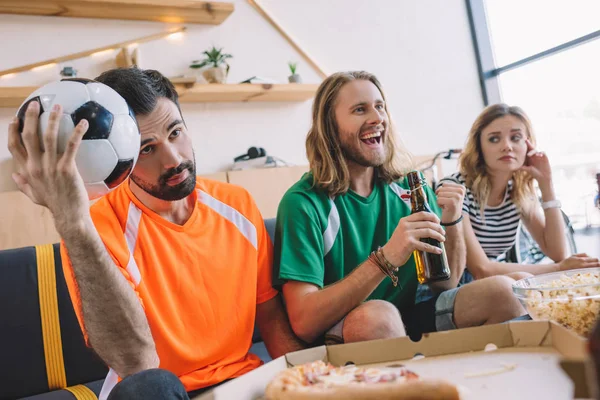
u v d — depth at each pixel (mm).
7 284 1669
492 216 2107
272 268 1322
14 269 1693
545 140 3828
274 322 1300
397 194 1518
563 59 3629
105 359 991
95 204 1237
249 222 1309
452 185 1456
